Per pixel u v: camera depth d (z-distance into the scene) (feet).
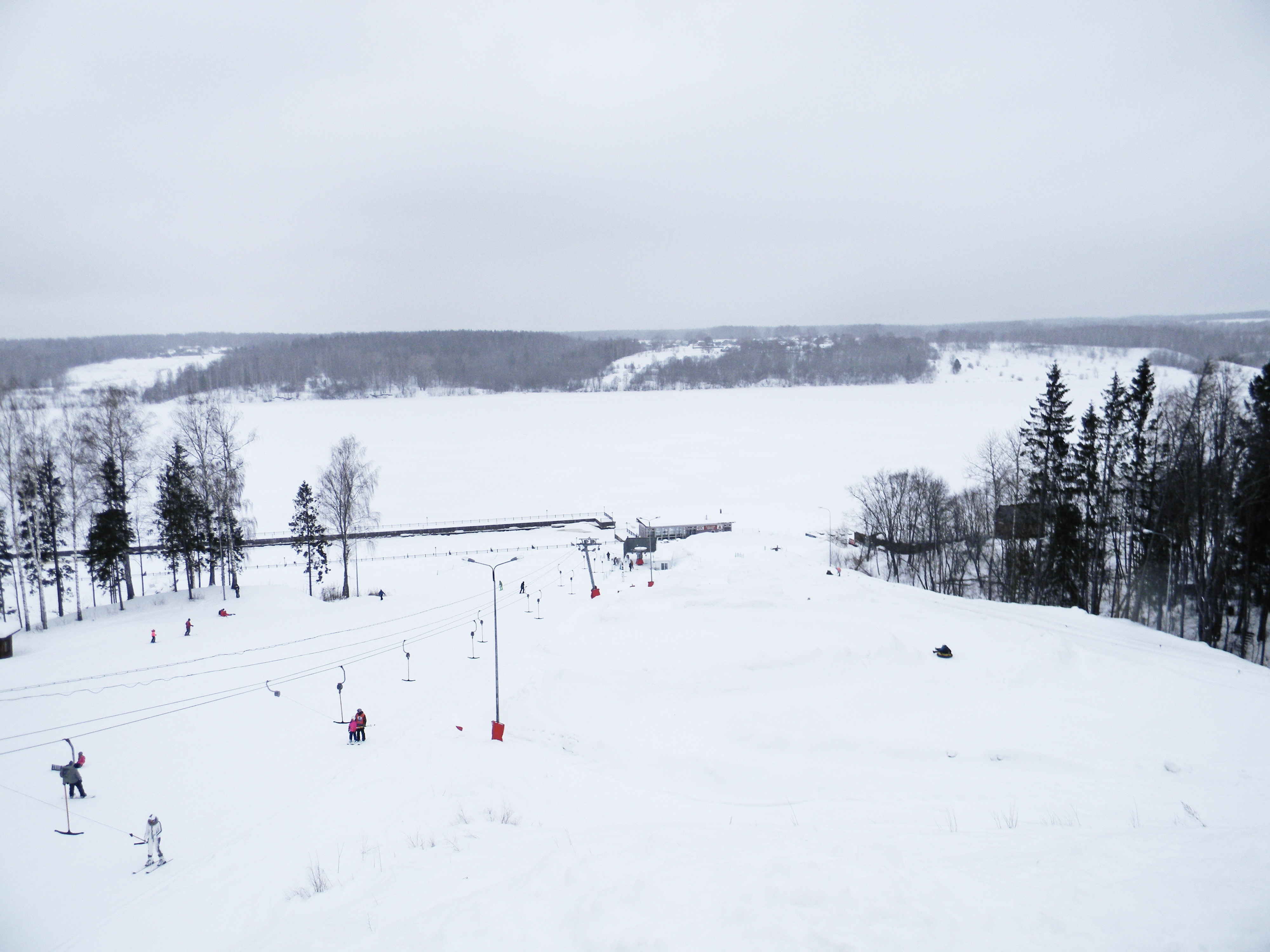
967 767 76.13
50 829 76.64
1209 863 36.96
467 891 44.80
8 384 188.75
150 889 62.64
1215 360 220.23
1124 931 30.22
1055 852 41.57
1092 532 166.71
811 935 30.76
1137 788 67.26
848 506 334.85
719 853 43.86
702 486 389.39
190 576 189.06
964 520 223.30
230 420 374.43
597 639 123.03
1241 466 141.38
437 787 75.31
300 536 234.38
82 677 127.95
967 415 640.99
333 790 79.41
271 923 50.62
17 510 194.49
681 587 154.61
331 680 127.95
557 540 301.63
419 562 265.54
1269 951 28.12
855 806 67.31
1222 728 83.25
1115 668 104.63
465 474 437.17
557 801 72.33
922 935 30.55
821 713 90.58
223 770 90.84
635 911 34.09
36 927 58.34
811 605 139.54
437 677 128.77
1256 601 142.61
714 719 92.63
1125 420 160.45
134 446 211.00
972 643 116.98
